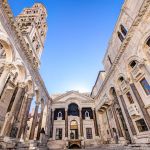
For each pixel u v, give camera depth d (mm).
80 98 39188
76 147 29953
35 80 24359
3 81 14812
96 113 35688
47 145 29031
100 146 25938
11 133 17812
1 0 13508
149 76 15320
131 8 18812
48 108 34375
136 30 17078
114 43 25547
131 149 14867
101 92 32031
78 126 34312
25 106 21172
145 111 16297
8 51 16141
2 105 18219
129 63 19250
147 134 15594
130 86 19047
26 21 31891
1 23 14023
